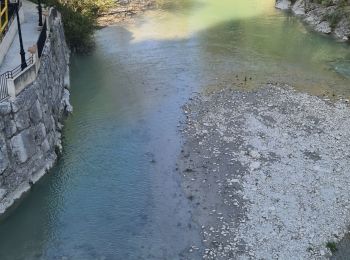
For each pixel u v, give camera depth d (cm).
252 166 2244
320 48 3950
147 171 2230
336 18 4328
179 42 3988
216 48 3881
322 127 2620
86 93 2995
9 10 2672
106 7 4544
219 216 1930
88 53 3678
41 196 2034
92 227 1883
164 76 3300
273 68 3494
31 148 2016
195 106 2862
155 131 2575
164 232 1853
